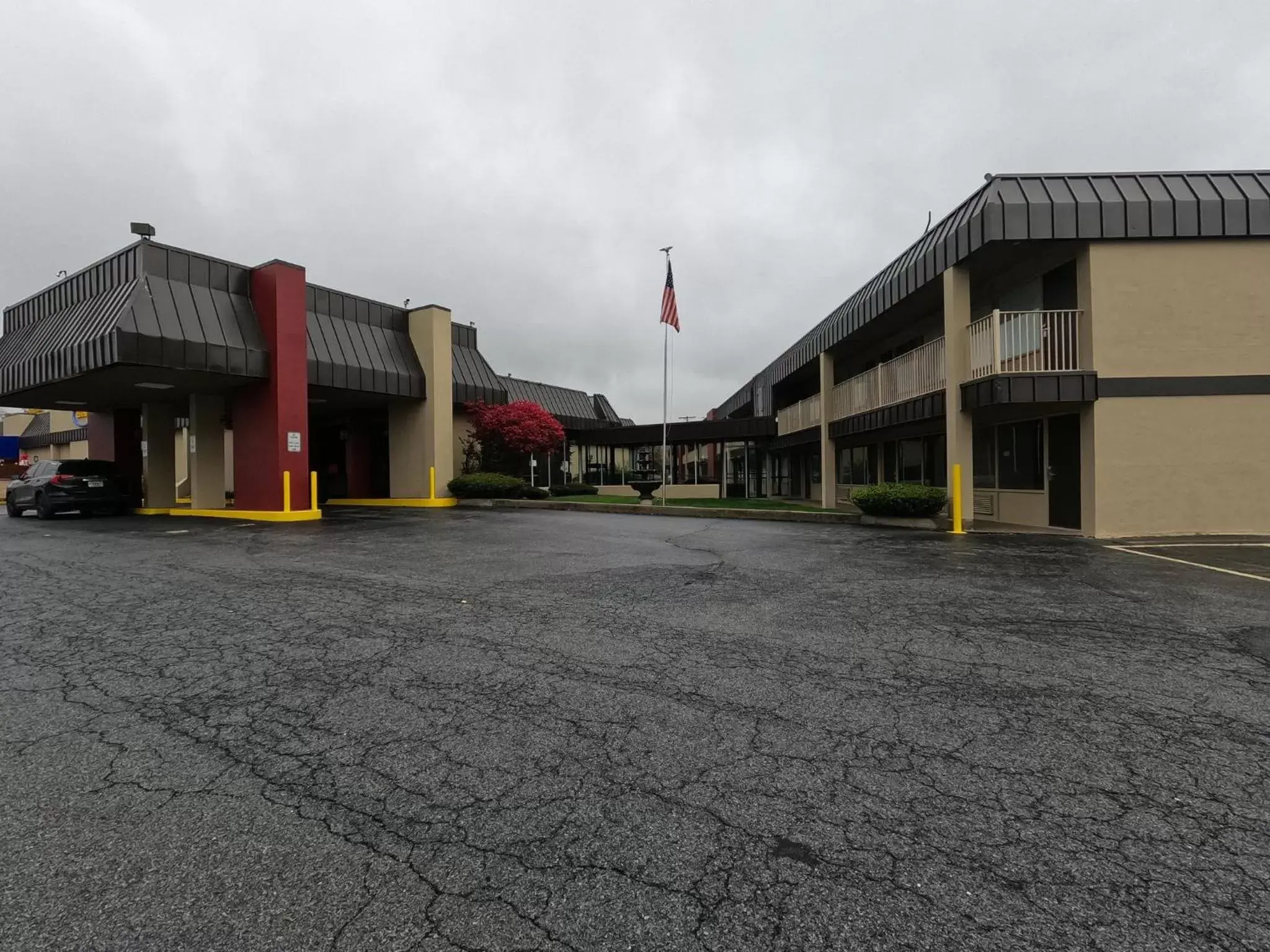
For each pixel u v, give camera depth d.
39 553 9.89
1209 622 5.58
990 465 15.44
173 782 2.88
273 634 5.20
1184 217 11.66
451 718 3.56
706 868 2.29
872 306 17.09
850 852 2.37
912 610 5.96
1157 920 2.02
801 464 27.31
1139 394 11.73
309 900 2.12
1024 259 13.16
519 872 2.27
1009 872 2.26
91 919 2.03
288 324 16.78
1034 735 3.35
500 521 15.41
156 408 19.97
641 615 5.79
